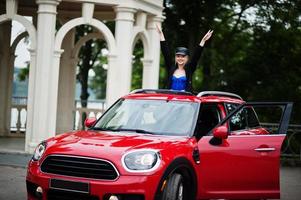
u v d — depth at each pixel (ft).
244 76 84.33
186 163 22.61
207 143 24.18
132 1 45.83
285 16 79.77
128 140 22.65
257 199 26.21
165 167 21.48
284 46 85.15
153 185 21.08
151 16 51.65
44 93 43.37
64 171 21.75
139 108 26.07
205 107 25.84
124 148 21.72
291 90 80.33
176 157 22.08
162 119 25.07
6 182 32.81
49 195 22.00
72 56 57.67
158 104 25.99
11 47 56.34
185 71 29.71
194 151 23.36
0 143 49.42
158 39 52.29
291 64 85.61
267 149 25.88
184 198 23.36
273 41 85.20
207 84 86.69
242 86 84.89
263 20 83.20
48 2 43.19
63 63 57.41
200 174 23.61
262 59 84.89
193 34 77.10
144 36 50.24
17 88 150.41
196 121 24.79
